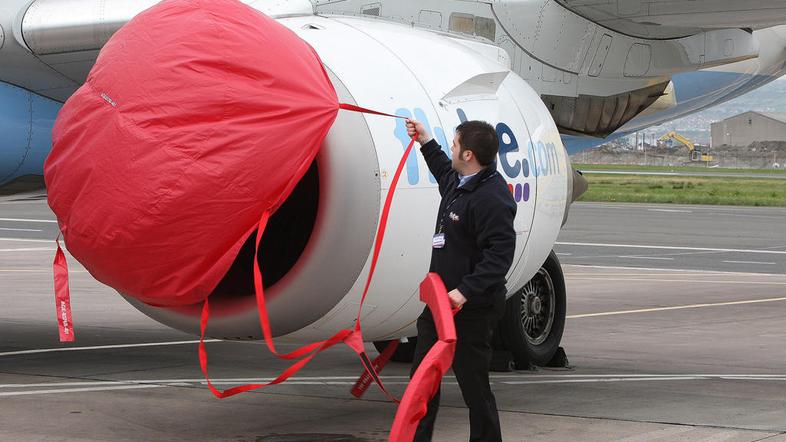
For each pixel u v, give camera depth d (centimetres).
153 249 593
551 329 976
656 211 4128
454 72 718
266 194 590
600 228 3189
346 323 659
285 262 718
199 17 605
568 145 1144
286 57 604
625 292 1664
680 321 1328
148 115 591
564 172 802
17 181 935
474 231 565
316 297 633
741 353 1073
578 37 981
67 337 638
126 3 845
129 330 1194
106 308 1390
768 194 5819
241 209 587
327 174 625
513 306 925
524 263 768
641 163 15312
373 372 598
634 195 5403
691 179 8212
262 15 622
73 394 805
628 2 922
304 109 595
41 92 894
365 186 628
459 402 789
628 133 1280
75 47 852
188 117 588
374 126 642
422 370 519
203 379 883
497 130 728
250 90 592
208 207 584
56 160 623
